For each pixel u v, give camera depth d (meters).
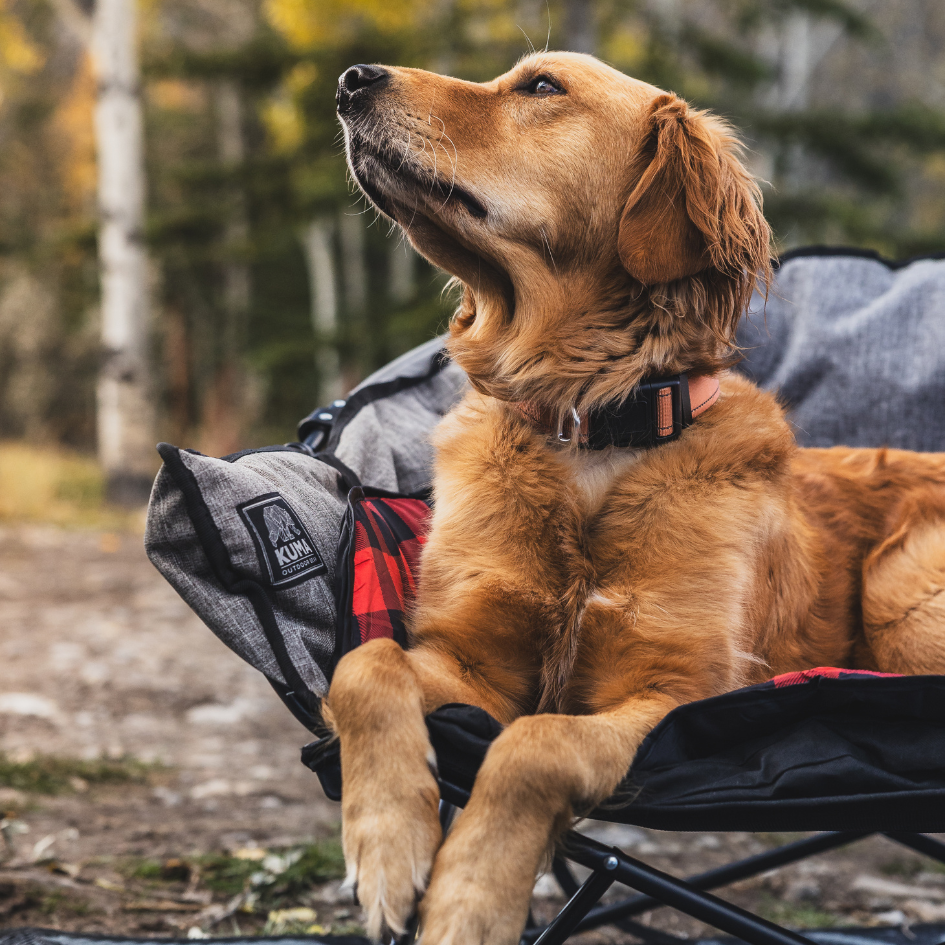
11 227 10.56
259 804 1.83
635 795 1.20
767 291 1.42
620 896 1.67
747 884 1.71
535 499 1.37
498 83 1.46
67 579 3.59
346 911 1.57
